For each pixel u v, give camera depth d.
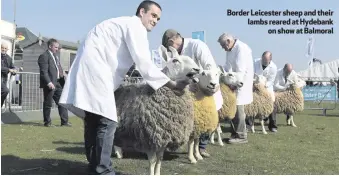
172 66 4.49
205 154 6.09
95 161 4.46
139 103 4.25
